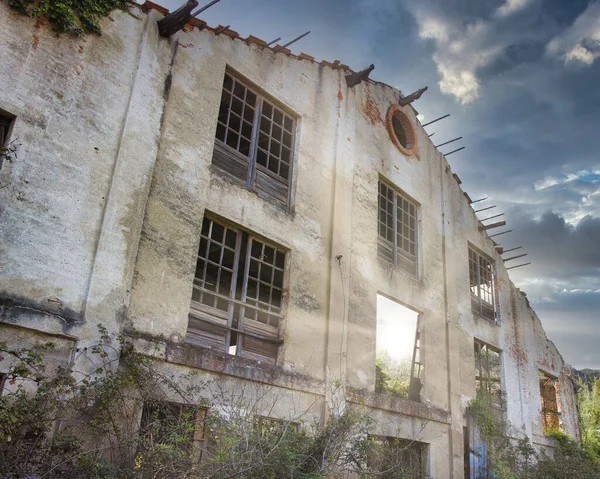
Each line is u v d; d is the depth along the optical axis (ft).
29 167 20.66
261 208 29.99
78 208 21.68
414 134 45.68
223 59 30.17
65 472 17.29
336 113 37.27
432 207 45.75
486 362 48.98
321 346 31.17
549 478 43.57
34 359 19.04
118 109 23.99
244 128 31.89
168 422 21.62
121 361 21.56
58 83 22.22
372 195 38.68
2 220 19.58
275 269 30.76
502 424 47.19
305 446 24.72
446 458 38.83
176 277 24.86
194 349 24.52
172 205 25.46
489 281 54.03
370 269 36.50
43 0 22.43
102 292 21.57
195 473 19.93
